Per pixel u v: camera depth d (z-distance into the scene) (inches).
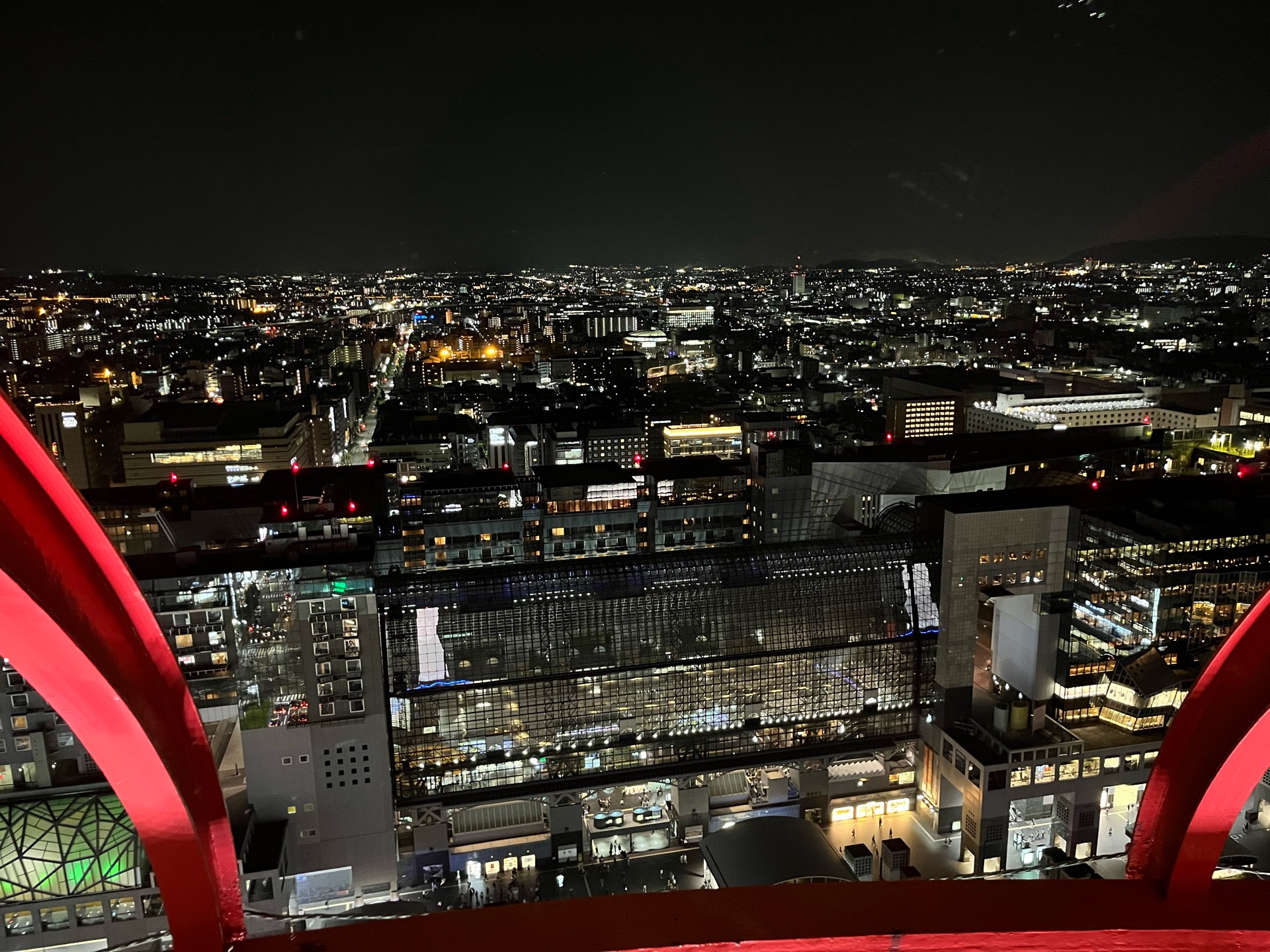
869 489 7824.8
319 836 4517.7
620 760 5182.1
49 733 4094.5
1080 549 5310.0
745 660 5270.7
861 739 5447.8
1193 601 5221.5
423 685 4909.0
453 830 4985.2
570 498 7504.9
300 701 4404.5
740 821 4970.5
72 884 3811.5
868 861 4690.0
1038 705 4943.4
